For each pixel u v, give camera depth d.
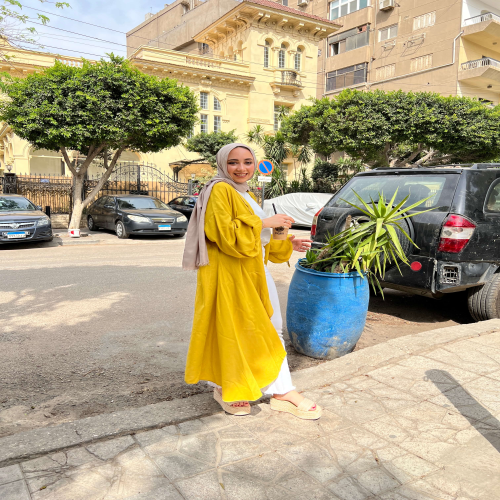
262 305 2.62
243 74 28.84
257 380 2.58
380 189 5.01
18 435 2.38
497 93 32.16
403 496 1.99
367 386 3.07
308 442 2.40
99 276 7.51
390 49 33.34
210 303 2.54
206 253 2.49
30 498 1.94
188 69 26.92
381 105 19.95
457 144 20.41
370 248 3.46
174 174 27.20
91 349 4.09
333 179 27.91
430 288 4.31
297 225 16.89
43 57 22.70
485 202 4.43
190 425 2.56
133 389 3.29
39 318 5.04
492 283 4.54
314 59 31.50
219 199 2.45
